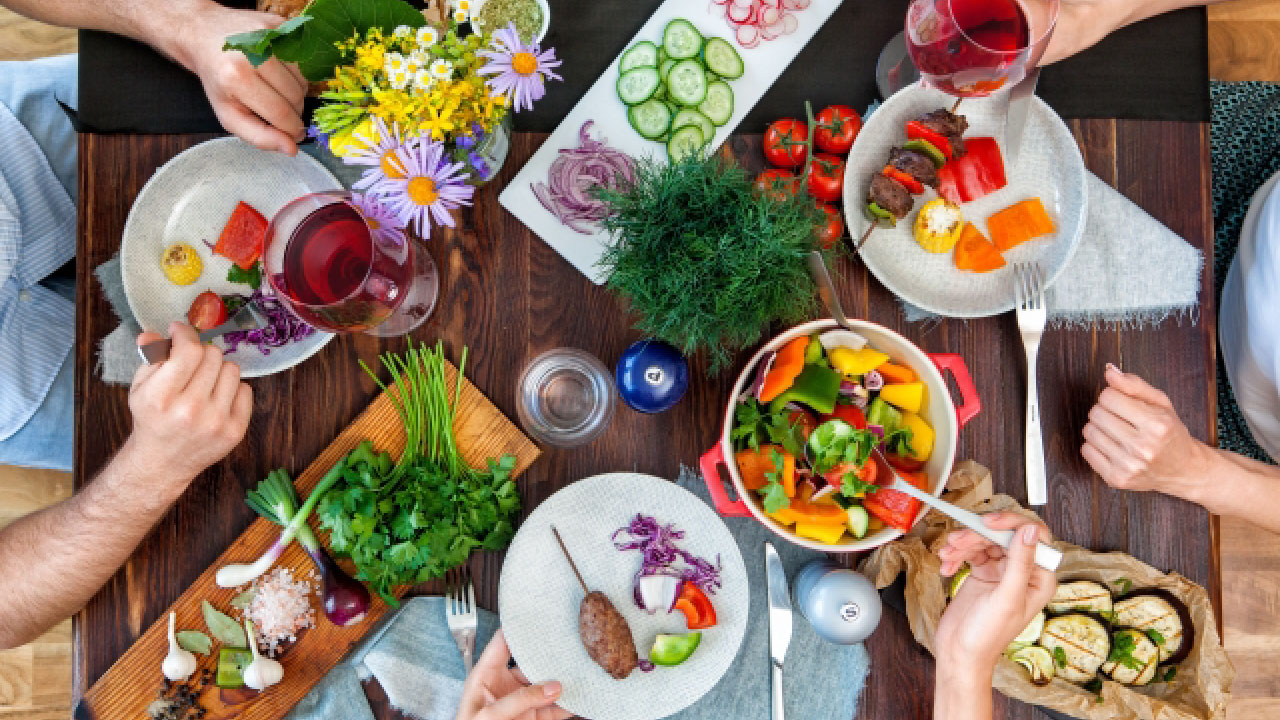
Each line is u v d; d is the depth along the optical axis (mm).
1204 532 1165
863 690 1157
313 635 1124
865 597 1034
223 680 1099
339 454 1129
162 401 992
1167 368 1173
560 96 1156
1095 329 1175
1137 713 1102
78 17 1122
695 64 1135
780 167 1148
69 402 1538
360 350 1141
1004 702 1158
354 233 960
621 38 1158
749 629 1164
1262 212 1340
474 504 1091
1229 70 1944
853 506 992
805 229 964
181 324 1029
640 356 1054
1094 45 1170
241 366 1101
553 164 1145
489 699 1085
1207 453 1133
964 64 983
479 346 1149
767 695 1161
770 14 1154
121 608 1123
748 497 978
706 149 1128
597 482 1114
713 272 966
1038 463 1127
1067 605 1142
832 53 1167
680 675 1110
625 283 1018
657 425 1154
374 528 1078
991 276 1157
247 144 1116
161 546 1128
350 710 1140
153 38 1104
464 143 934
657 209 978
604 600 1084
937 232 1113
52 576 1085
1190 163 1177
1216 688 1113
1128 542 1168
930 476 1031
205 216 1128
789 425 1001
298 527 1086
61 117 1514
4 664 1946
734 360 1156
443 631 1139
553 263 1154
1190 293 1167
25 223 1425
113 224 1141
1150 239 1166
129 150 1141
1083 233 1168
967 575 1152
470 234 1146
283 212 960
